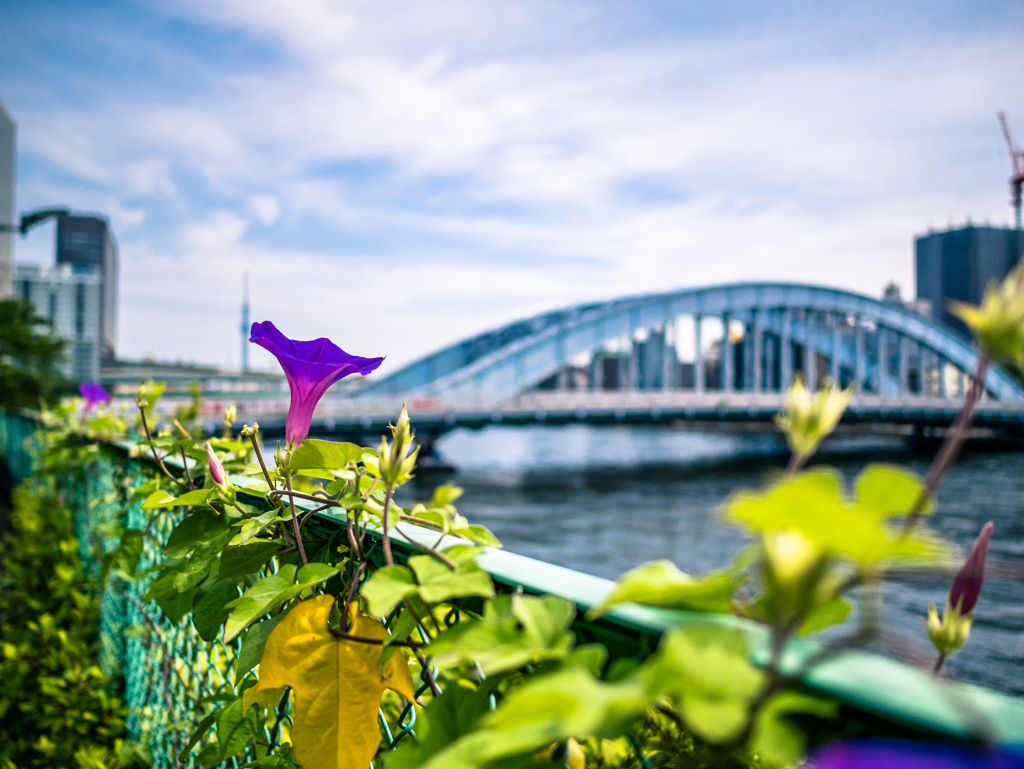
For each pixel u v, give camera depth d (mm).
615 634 758
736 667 467
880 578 408
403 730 1198
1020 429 71438
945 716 474
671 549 23656
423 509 1279
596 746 853
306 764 1091
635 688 503
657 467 52875
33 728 3199
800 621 449
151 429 2766
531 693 501
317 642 1135
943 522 27844
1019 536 25375
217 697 1581
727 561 21641
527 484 42000
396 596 849
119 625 3205
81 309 192875
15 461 10969
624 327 62812
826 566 422
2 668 3373
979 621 15062
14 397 31953
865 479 468
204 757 1523
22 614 4281
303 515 1438
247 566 1438
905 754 428
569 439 105812
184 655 2154
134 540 2400
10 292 140625
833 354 71188
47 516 5258
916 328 75250
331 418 42219
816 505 365
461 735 824
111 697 3186
